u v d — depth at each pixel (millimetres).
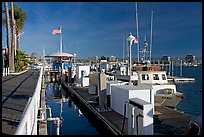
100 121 12570
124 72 40844
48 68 56406
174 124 11125
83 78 27562
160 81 19703
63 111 18594
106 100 14195
